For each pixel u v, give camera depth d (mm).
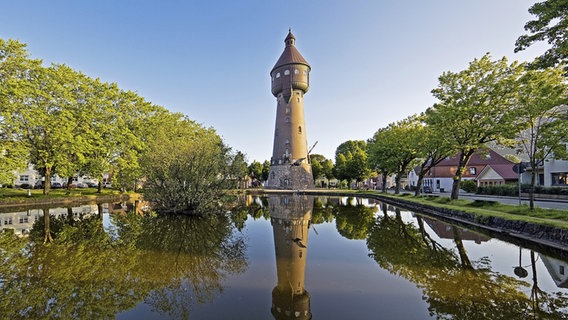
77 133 24797
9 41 20828
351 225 14203
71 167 24219
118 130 28094
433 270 7148
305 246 9812
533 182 12742
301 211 20516
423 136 21891
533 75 12367
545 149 13672
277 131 49781
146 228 13055
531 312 4824
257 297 5508
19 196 23438
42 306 5109
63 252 8812
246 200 31016
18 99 20844
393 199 27594
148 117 33375
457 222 14648
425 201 21094
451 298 5438
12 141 21094
